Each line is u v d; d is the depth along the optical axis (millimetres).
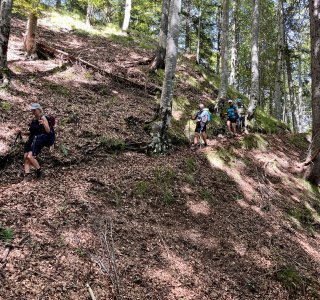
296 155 15398
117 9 30641
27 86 10492
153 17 30094
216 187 9820
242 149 13336
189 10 27234
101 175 8156
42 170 7676
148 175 8781
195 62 20625
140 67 15773
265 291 6613
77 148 8727
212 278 6332
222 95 15273
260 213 9531
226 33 15344
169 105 10516
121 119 10883
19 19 17672
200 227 7816
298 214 10336
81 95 11445
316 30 11859
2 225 5582
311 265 8039
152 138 10320
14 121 8594
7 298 4402
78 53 15000
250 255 7469
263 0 28078
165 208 8000
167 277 5898
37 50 12953
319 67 12039
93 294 4926
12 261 4980
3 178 7082
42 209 6336
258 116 18969
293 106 27562
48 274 5012
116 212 7113
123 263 5777
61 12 21359
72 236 5934
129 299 5156
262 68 30734
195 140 11836
